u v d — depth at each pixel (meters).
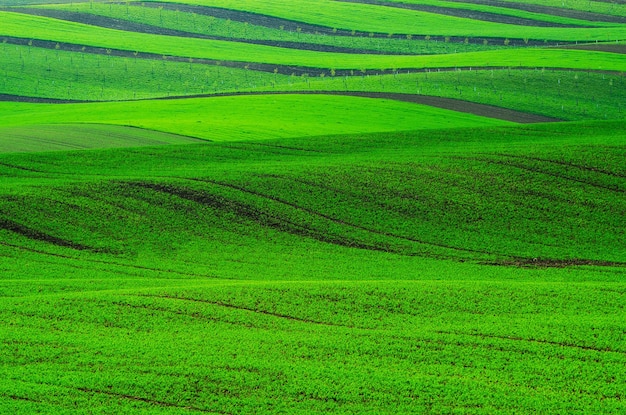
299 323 40.91
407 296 44.75
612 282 51.00
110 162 76.94
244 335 39.09
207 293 45.12
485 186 69.88
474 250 59.31
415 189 69.44
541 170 72.94
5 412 30.91
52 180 69.56
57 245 57.72
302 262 56.53
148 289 45.84
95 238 59.25
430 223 63.94
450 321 41.06
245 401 32.38
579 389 33.25
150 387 33.34
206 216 63.94
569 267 55.66
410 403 32.25
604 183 70.00
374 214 65.31
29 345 37.31
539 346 37.50
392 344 38.03
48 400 32.06
